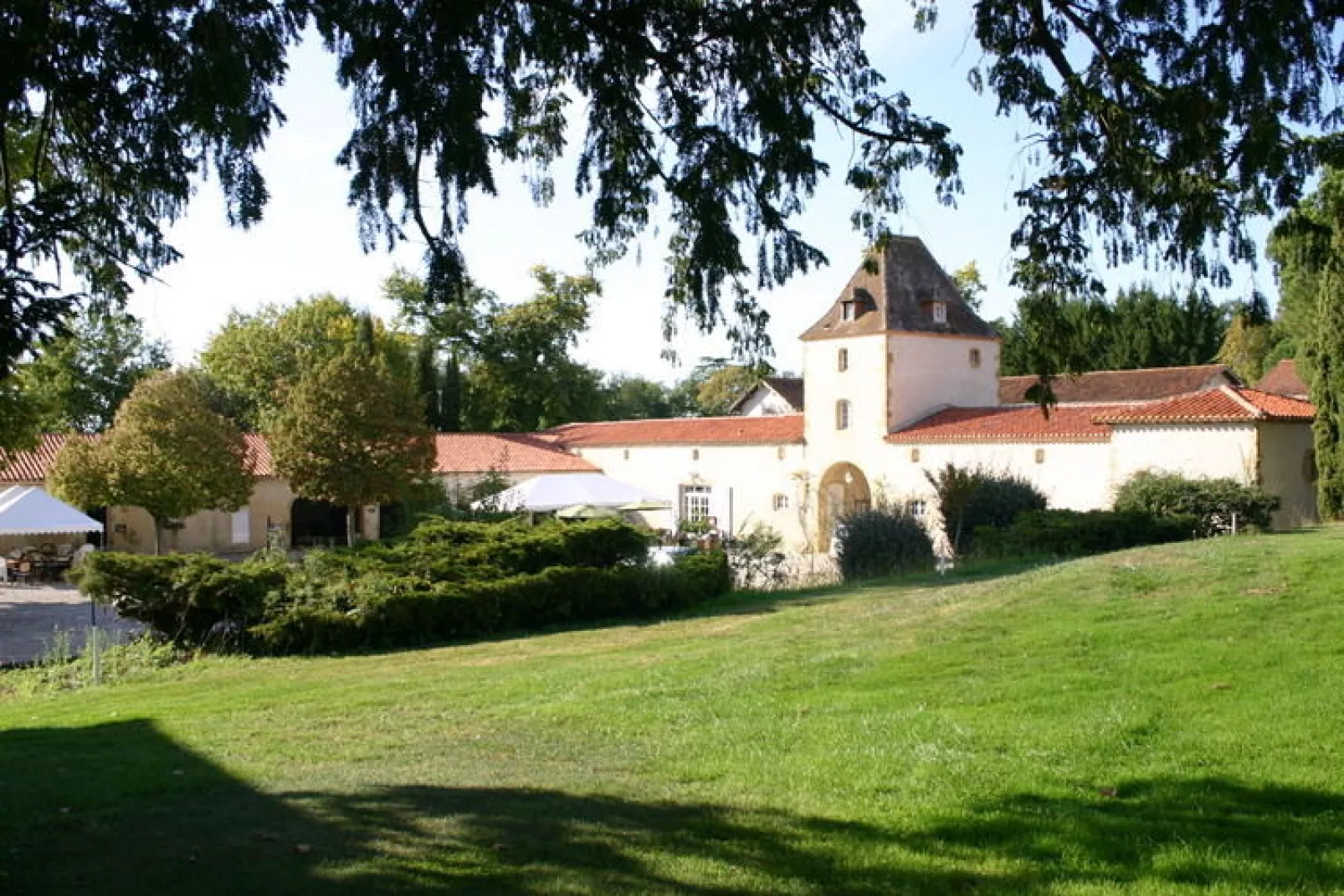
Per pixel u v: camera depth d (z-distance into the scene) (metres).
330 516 46.94
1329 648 9.91
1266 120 6.81
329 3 5.94
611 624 17.44
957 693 9.44
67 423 49.59
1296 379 44.28
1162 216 7.92
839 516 26.38
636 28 6.85
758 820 6.47
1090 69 7.52
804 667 10.95
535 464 45.75
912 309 38.03
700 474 43.12
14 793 7.33
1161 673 9.54
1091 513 23.98
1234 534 22.78
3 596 27.94
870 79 7.68
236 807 6.88
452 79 6.27
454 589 16.36
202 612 15.50
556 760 8.12
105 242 6.97
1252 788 6.68
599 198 7.66
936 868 5.65
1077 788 6.85
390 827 6.39
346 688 11.85
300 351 42.22
